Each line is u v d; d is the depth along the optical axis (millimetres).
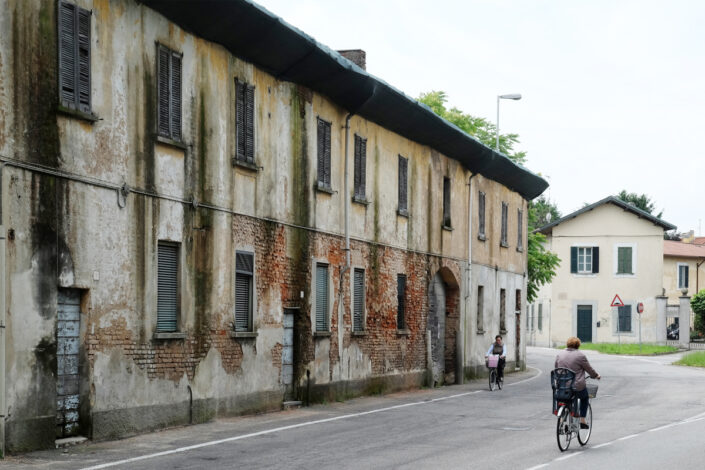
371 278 27562
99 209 15648
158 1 17172
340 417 20641
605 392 29125
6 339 13523
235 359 20031
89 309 15430
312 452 14727
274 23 19906
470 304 35938
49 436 14375
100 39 15734
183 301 18109
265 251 21438
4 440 13461
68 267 14883
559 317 66750
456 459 14250
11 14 13680
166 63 17641
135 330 16641
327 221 24672
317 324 24203
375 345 27766
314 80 23406
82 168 15219
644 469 13469
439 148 32844
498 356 30609
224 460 13633
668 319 69688
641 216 65500
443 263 33281
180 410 17984
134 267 16609
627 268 65625
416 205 31109
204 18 18375
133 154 16578
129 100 16500
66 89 14844
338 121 25469
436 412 22266
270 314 21641
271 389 21641
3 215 13500
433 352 33156
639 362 47531
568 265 66688
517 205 43312
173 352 17766
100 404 15672
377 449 15250
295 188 22922
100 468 12617
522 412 22438
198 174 18656
